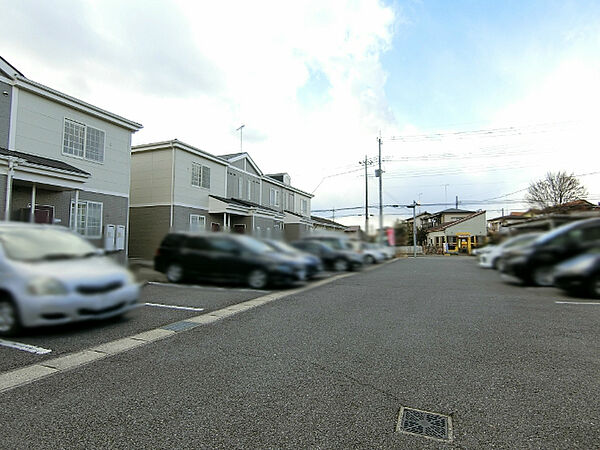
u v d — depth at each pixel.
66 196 12.41
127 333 5.08
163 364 3.88
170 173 17.83
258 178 26.59
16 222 5.95
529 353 4.18
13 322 4.69
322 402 3.00
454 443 2.41
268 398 3.07
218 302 7.42
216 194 20.92
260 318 6.00
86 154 13.35
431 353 4.20
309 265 10.88
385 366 3.80
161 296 8.12
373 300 7.74
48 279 4.71
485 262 17.22
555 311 6.45
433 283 10.84
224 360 3.99
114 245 14.04
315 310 6.66
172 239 10.61
